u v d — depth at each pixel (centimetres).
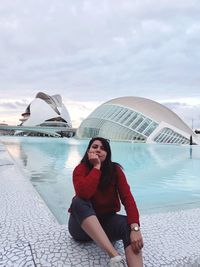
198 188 600
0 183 448
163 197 515
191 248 215
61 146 2041
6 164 696
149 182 671
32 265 182
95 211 207
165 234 241
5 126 5544
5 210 303
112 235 200
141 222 269
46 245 211
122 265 165
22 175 538
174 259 198
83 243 214
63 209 410
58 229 245
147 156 1379
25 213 292
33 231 240
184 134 3130
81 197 196
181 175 784
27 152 1469
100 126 3262
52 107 6825
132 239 177
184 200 492
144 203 469
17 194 375
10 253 198
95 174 199
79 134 3581
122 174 217
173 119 3366
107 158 214
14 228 247
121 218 201
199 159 1250
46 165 959
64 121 7006
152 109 3334
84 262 188
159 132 3053
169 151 1783
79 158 1202
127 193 207
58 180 664
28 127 5631
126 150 1803
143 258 198
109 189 209
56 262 187
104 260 190
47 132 5756
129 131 3069
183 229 253
